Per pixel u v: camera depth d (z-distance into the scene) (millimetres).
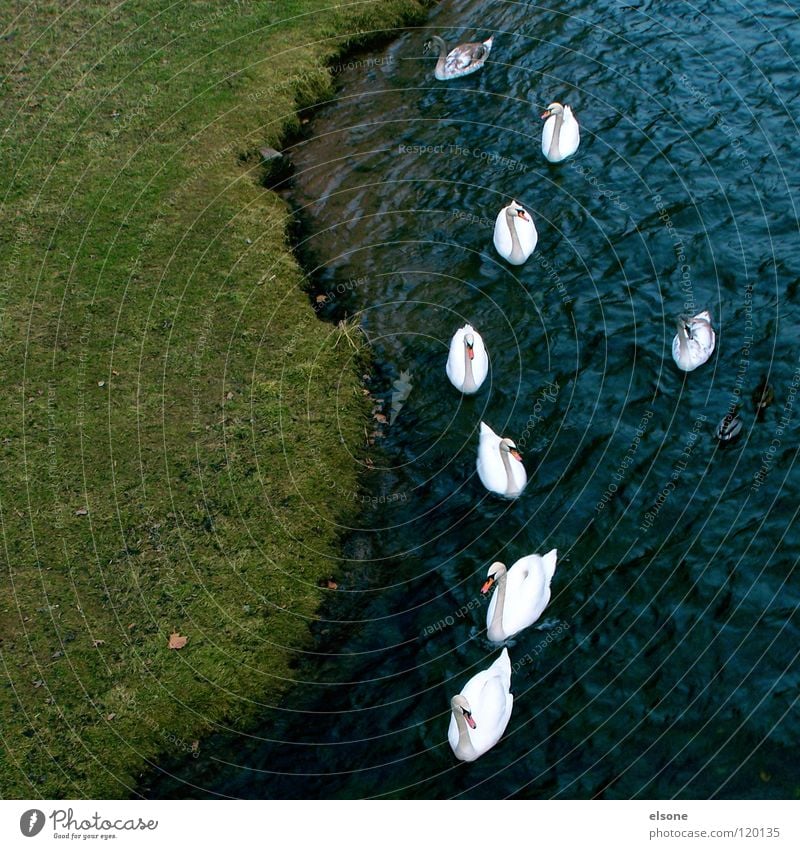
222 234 18812
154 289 17750
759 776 11672
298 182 20469
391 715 12719
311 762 12281
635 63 21828
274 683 13031
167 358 16672
